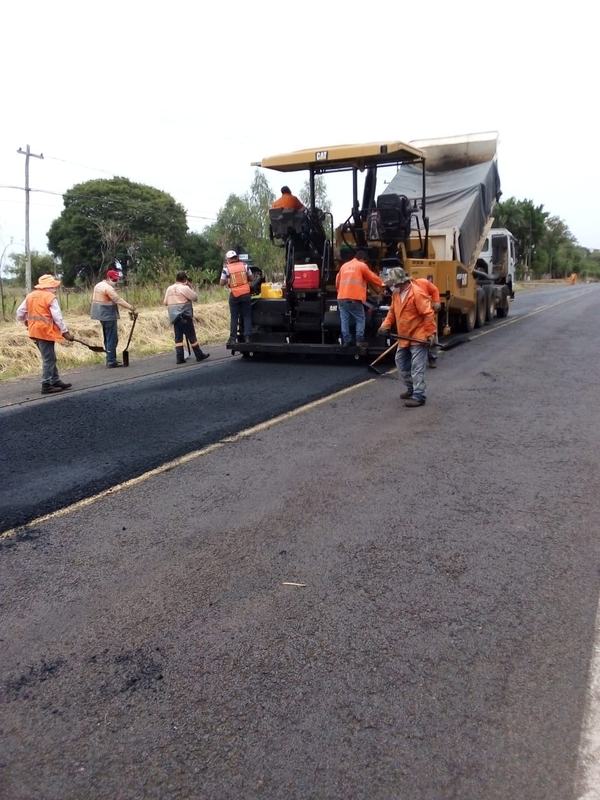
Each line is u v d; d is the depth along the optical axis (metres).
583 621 3.09
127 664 2.91
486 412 7.01
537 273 71.31
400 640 3.00
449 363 10.30
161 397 8.18
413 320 7.28
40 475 5.36
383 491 4.79
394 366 10.05
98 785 2.27
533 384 8.44
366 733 2.45
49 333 8.69
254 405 7.57
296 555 3.85
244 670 2.84
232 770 2.31
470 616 3.17
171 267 20.73
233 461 5.58
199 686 2.75
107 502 4.77
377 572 3.62
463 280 13.05
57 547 4.06
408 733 2.44
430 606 3.27
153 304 17.55
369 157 10.20
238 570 3.70
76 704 2.67
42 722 2.58
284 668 2.84
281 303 10.73
